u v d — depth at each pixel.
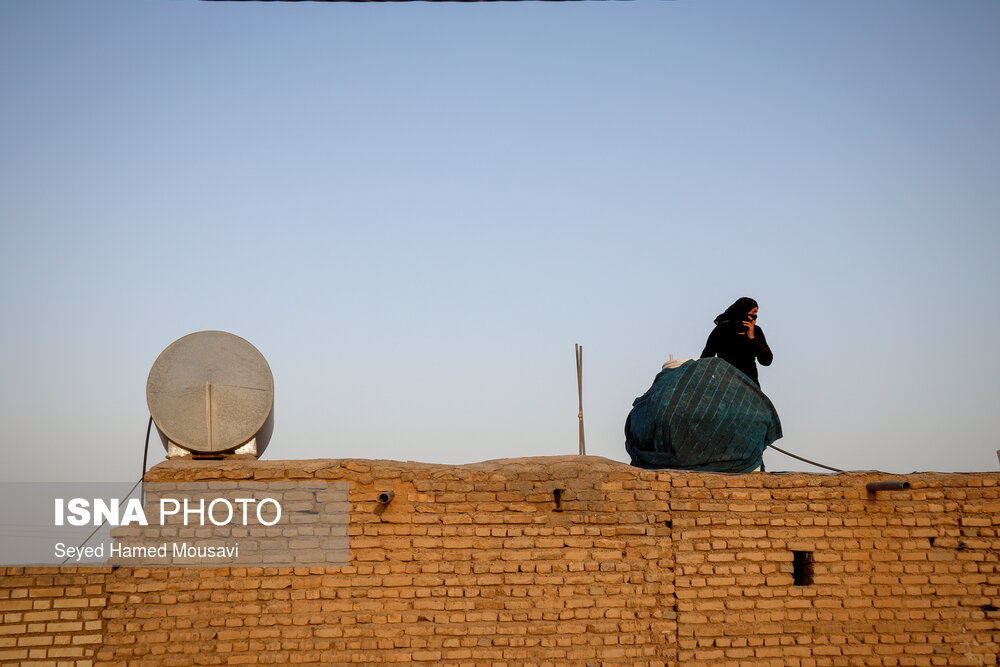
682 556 8.29
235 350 8.73
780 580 8.33
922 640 8.31
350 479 8.11
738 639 8.18
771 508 8.45
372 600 7.96
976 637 8.36
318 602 7.91
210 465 8.08
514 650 7.97
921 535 8.52
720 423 9.43
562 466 8.37
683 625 8.16
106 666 7.64
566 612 8.09
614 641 8.08
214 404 8.52
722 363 9.70
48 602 7.70
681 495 8.41
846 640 8.26
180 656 7.70
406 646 7.91
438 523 8.14
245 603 7.86
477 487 8.23
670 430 9.50
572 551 8.20
